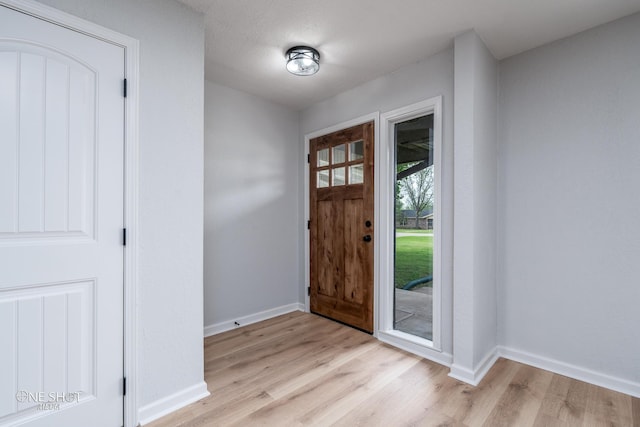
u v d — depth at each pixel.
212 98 2.71
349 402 1.68
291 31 1.96
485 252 2.08
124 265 1.47
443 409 1.62
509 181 2.21
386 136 2.58
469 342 1.91
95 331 1.39
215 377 1.95
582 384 1.86
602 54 1.85
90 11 1.37
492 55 2.20
